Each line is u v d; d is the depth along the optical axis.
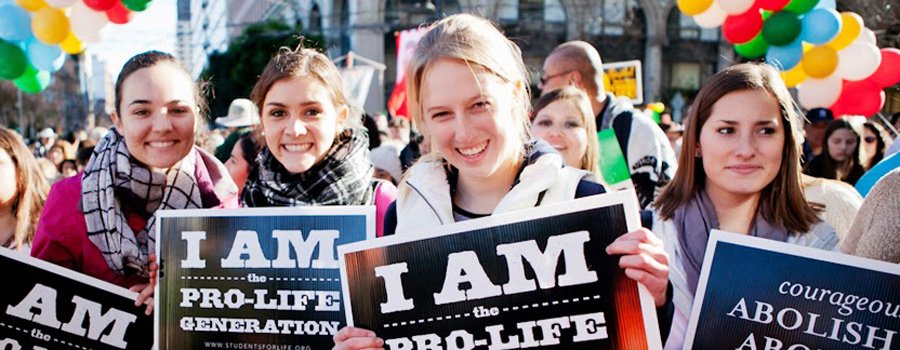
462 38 1.73
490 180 1.87
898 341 1.73
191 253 2.15
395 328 1.83
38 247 2.36
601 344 1.74
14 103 40.69
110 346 2.28
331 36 31.05
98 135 9.24
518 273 1.78
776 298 1.81
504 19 30.97
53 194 2.43
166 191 2.36
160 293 2.16
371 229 2.07
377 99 20.67
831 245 2.09
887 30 8.28
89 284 2.28
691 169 2.19
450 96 1.70
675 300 2.08
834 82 4.92
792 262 1.80
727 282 1.84
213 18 43.28
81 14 4.47
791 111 2.08
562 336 1.76
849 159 4.61
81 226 2.35
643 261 1.67
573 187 1.86
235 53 25.73
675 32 31.72
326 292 2.08
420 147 5.80
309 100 2.24
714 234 1.85
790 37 4.50
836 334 1.77
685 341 1.87
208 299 2.14
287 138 2.26
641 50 31.55
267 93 2.28
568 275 1.76
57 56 4.64
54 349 2.29
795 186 2.10
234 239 2.13
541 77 4.04
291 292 2.10
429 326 1.82
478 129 1.71
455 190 1.94
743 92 2.05
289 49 2.48
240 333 2.12
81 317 2.28
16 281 2.29
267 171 2.41
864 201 1.96
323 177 2.33
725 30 4.66
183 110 2.33
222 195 2.59
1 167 2.71
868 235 1.89
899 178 1.85
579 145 3.24
